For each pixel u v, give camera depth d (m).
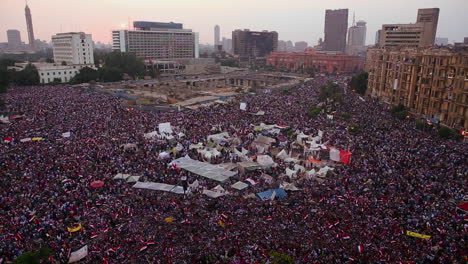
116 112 99.62
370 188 49.53
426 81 104.12
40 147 65.00
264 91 157.12
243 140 75.06
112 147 66.50
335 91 143.75
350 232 37.62
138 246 35.09
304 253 33.25
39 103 108.88
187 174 56.44
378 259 32.28
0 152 61.50
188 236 37.06
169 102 129.50
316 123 90.62
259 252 33.03
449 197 45.97
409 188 48.62
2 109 99.12
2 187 46.91
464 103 86.75
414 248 34.41
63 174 52.31
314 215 41.66
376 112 110.62
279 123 88.81
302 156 68.06
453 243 34.78
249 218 41.28
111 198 46.22
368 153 65.44
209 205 45.03
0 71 148.88
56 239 36.78
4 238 35.62
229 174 55.41
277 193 48.12
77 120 87.69
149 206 44.31
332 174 56.34
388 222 39.62
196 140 73.88
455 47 117.25
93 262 32.88
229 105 116.62
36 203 43.31
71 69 198.50
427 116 102.69
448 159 60.75
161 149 67.88
